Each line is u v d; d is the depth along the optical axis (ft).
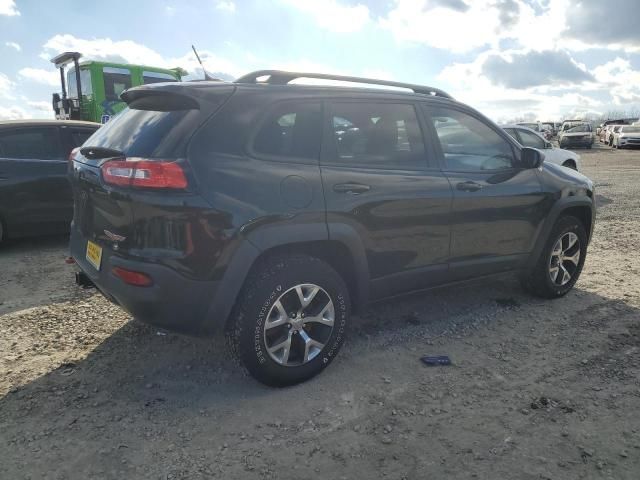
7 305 14.32
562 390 10.18
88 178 9.89
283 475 7.77
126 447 8.36
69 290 15.57
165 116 9.58
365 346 12.05
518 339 12.50
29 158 19.84
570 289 15.56
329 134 10.51
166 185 8.59
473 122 13.29
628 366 11.13
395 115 11.65
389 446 8.45
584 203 15.15
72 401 9.64
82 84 43.39
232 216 8.99
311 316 10.26
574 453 8.28
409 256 11.56
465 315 13.93
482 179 12.85
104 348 11.80
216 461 8.07
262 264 9.79
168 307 8.91
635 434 8.77
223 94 9.57
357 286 10.96
